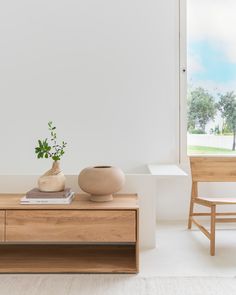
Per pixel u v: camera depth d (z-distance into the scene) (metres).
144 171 3.59
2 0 3.57
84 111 3.60
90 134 3.61
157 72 3.57
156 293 1.85
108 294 1.85
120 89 3.59
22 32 3.58
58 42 3.59
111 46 3.58
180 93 3.56
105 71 3.59
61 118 3.61
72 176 2.56
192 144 3.68
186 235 2.93
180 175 2.78
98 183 2.21
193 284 1.96
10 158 3.63
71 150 3.62
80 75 3.60
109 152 3.61
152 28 3.55
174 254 2.45
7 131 3.62
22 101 3.60
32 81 3.60
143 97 3.58
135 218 2.12
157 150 3.59
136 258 2.12
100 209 2.12
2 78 3.60
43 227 2.13
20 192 2.58
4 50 3.59
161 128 3.58
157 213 3.53
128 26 3.56
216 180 3.13
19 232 2.13
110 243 2.60
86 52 3.59
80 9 3.57
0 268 2.13
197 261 2.32
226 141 3.68
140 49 3.57
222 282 1.98
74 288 1.92
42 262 2.23
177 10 3.54
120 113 3.59
